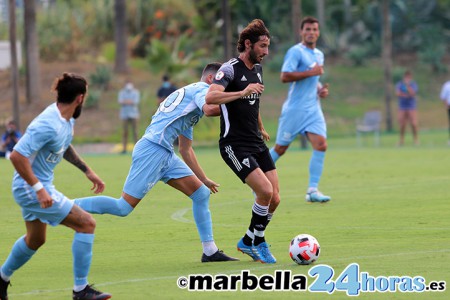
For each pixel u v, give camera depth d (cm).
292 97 4762
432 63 15162
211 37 14300
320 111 4809
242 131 3038
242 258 3116
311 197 4775
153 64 12450
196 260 3092
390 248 3238
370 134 12056
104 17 14425
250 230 3028
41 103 11950
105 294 2414
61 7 14638
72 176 6475
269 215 3116
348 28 16200
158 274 2817
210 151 9594
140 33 14375
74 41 14100
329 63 15350
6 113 11800
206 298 2461
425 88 14600
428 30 16175
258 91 2906
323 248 3272
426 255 3069
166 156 3017
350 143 10544
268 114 12500
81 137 11031
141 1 14412
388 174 6362
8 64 13350
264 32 2983
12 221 4256
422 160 7600
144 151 2986
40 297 2486
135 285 2639
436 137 11206
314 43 4775
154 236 3691
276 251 3259
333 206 4603
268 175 3089
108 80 12500
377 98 13950
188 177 3052
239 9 14425
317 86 4791
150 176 2986
